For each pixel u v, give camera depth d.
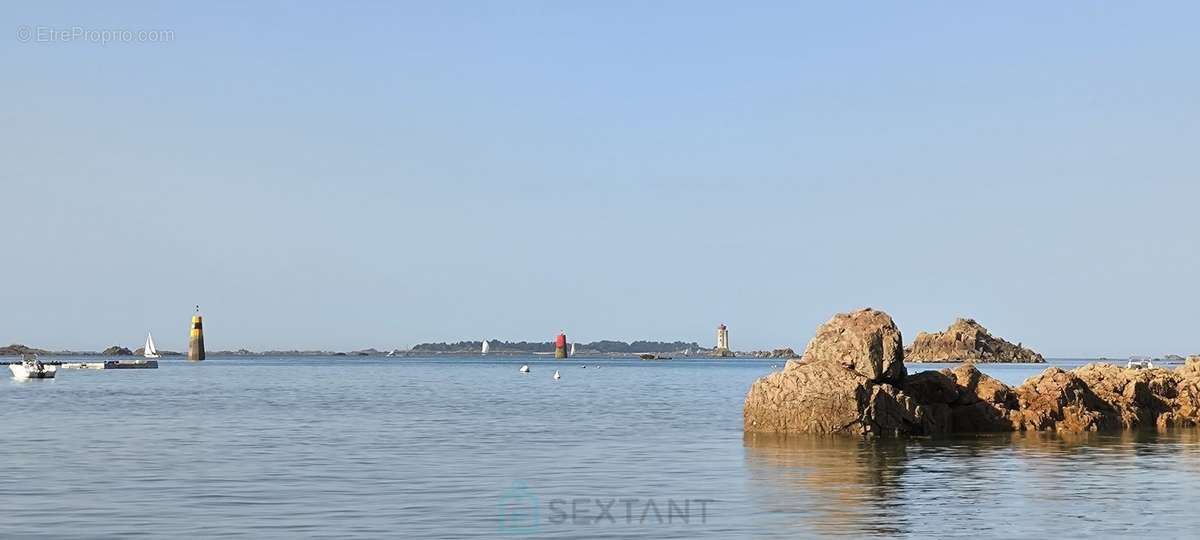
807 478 38.66
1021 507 32.38
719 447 49.69
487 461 44.47
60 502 33.28
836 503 33.16
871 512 31.56
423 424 66.38
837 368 55.03
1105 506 32.59
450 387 136.12
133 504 32.94
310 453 47.59
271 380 161.12
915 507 32.41
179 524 29.66
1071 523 29.78
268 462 43.94
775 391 55.88
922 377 58.84
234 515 31.08
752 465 42.50
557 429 62.19
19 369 154.88
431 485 37.22
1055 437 54.12
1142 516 30.91
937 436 54.50
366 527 29.31
